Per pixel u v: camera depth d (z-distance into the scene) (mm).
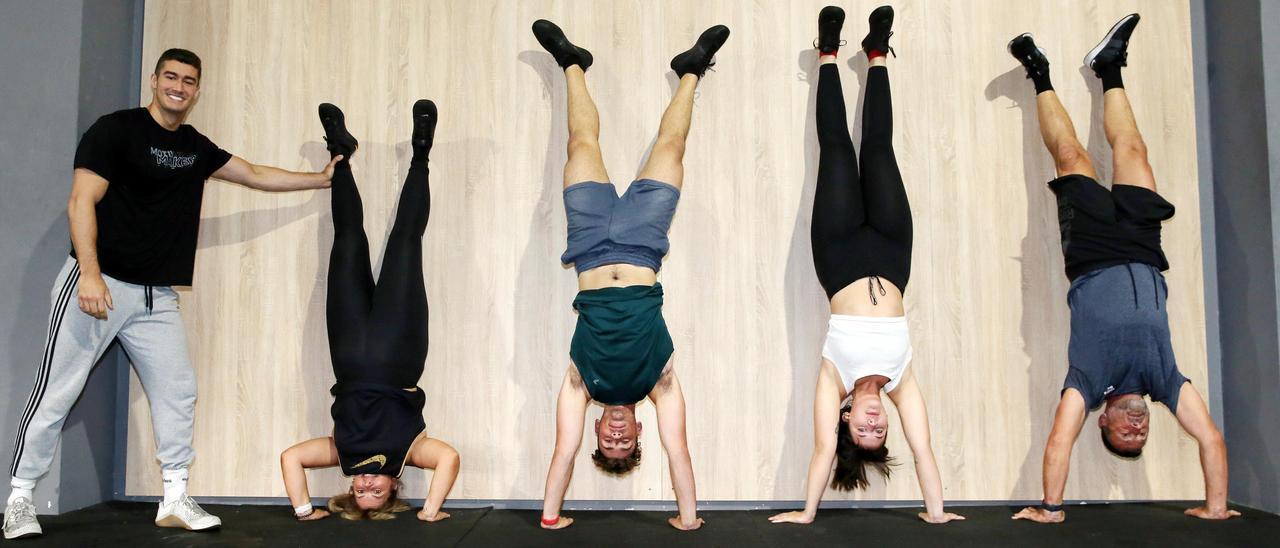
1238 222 2809
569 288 2879
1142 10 2994
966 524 2480
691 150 2914
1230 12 2857
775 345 2844
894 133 2936
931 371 2846
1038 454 2816
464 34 2994
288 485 2559
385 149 2961
